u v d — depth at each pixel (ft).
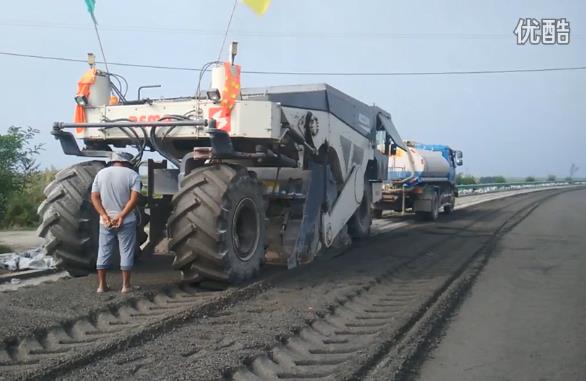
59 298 18.47
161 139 22.71
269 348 14.97
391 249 35.17
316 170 27.25
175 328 16.43
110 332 15.75
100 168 23.21
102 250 19.65
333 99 29.43
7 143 40.50
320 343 16.15
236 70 21.35
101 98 23.68
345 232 34.19
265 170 25.90
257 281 22.25
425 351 16.03
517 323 19.07
